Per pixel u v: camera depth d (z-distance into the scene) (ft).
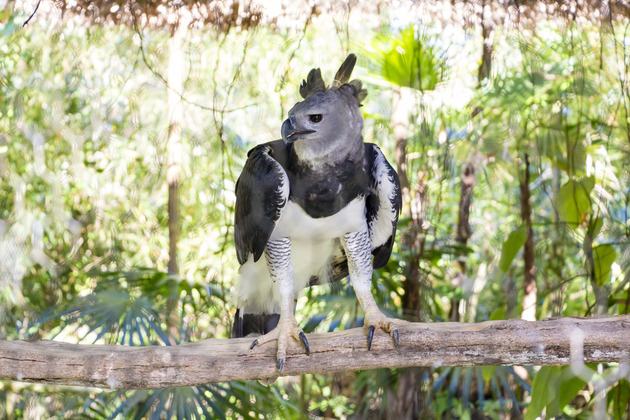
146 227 13.73
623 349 7.91
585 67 11.51
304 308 15.61
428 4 10.18
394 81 11.96
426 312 14.52
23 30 10.72
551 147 12.53
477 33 10.65
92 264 14.14
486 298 16.60
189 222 12.88
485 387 17.48
